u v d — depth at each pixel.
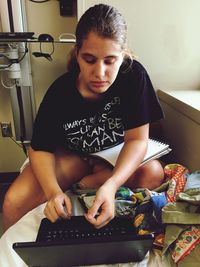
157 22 1.26
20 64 1.36
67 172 0.98
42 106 0.90
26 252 0.53
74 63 0.90
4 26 1.26
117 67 0.70
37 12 1.36
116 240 0.54
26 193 0.84
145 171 0.89
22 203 0.84
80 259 0.58
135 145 0.84
